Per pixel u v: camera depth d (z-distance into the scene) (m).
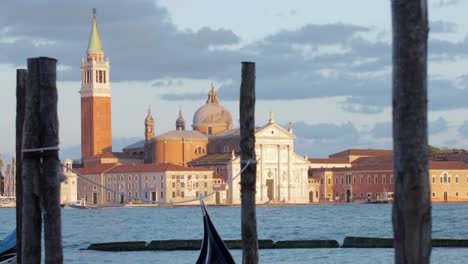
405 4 21.56
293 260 84.44
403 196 21.94
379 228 161.00
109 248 97.56
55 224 33.00
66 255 92.62
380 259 83.94
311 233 146.25
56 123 33.03
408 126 21.80
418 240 21.94
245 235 41.97
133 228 176.38
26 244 33.38
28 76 32.88
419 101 21.72
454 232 136.88
